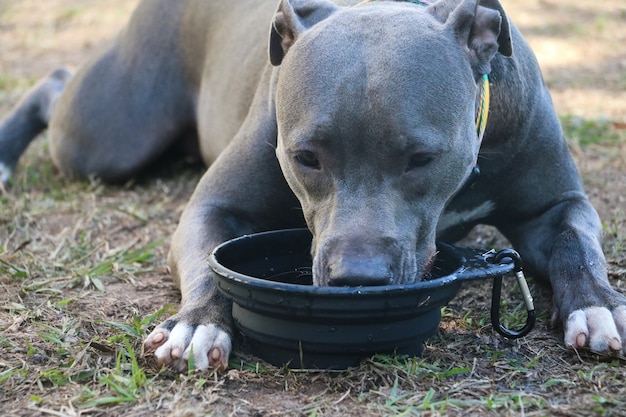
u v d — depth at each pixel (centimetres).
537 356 452
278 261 497
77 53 1405
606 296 477
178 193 764
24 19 1661
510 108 525
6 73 1257
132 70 758
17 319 502
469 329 494
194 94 747
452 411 398
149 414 399
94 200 737
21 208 711
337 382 422
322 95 434
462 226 573
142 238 663
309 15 498
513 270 453
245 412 399
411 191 440
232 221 559
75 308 525
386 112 425
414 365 430
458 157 451
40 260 606
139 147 763
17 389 424
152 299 544
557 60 1258
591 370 438
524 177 553
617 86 1112
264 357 447
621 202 722
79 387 426
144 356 447
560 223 551
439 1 489
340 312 399
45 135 944
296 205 554
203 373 433
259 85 590
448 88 443
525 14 1545
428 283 402
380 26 453
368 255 409
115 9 1716
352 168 435
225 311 466
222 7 709
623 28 1437
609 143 885
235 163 561
